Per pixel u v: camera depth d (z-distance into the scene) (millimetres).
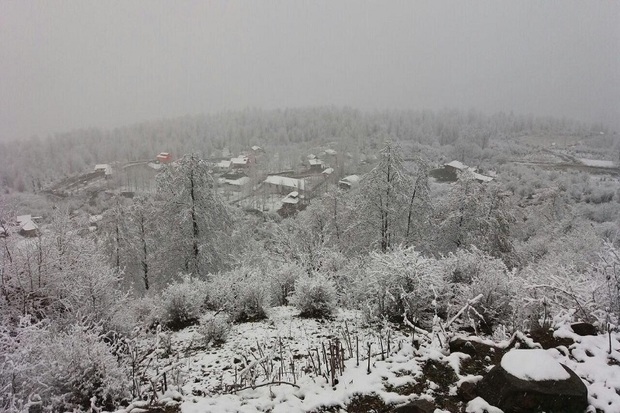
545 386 3578
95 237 21656
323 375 4691
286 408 3967
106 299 7387
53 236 10086
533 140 111125
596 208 43094
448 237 20578
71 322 6996
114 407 4520
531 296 6574
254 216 50156
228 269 19688
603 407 3596
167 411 4184
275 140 124938
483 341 5086
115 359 5051
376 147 106938
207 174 19016
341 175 74312
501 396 3670
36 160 93562
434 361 4723
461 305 7152
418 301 7184
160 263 18938
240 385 4695
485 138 101250
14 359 4457
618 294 5883
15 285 8055
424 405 3760
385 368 4617
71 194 69250
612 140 103688
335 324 7668
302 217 29094
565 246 21562
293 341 6750
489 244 19906
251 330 7562
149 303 9578
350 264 12570
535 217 34375
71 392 4488
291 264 11320
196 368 5770
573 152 91562
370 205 20000
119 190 69562
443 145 107688
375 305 7379
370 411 3910
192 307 8625
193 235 18578
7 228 9469
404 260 7434
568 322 5523
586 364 4344
